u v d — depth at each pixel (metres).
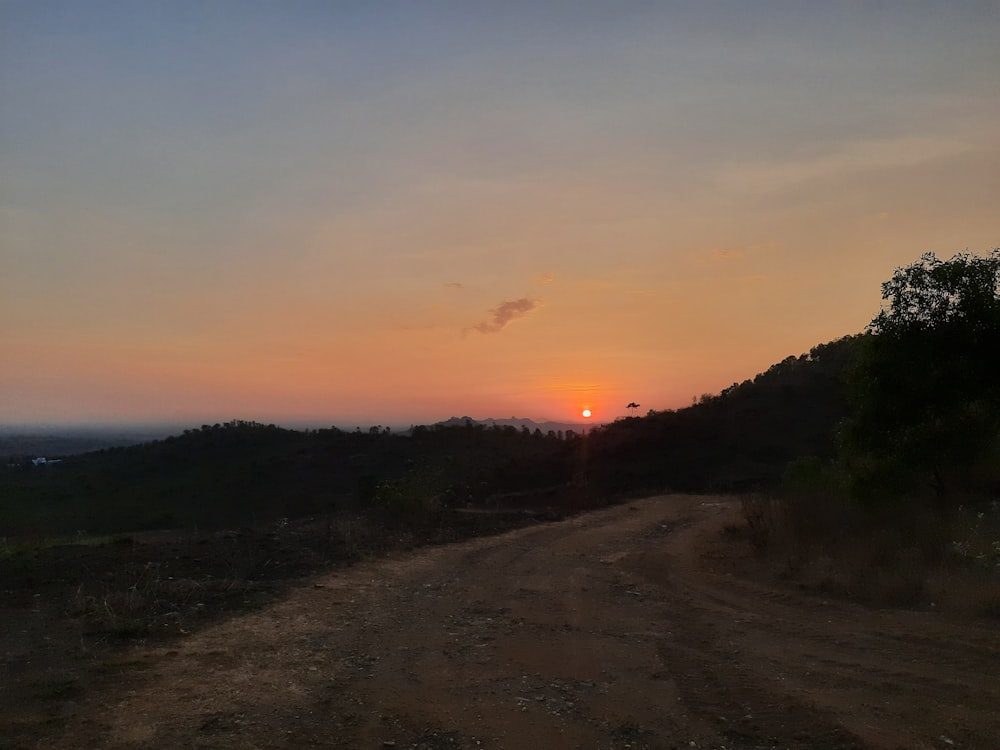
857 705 5.77
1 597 9.14
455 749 5.09
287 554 12.88
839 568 10.83
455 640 8.13
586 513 24.00
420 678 6.71
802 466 19.84
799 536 13.48
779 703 5.90
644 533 18.72
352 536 14.92
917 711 5.59
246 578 10.95
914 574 9.71
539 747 5.14
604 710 5.88
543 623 9.00
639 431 45.59
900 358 13.19
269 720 5.53
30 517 30.33
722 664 7.10
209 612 8.88
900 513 12.61
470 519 19.72
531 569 13.13
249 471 49.59
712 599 10.35
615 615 9.47
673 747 5.13
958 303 12.92
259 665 6.92
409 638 8.17
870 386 13.60
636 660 7.34
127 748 4.93
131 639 7.62
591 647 7.85
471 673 6.89
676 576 12.29
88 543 14.59
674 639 8.18
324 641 7.89
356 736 5.29
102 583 9.83
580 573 12.75
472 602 10.25
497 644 7.97
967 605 8.38
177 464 54.91
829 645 7.62
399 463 49.41
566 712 5.83
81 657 6.95
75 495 45.22
